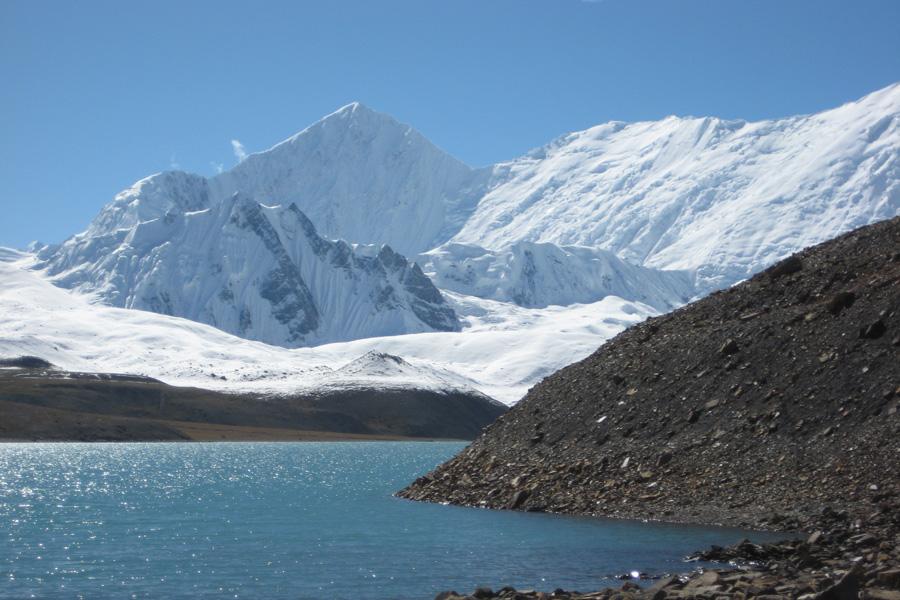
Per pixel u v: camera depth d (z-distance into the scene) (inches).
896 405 2258.9
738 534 2004.2
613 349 3208.7
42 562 1894.7
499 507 2642.7
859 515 1942.7
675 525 2169.0
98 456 6141.7
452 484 2992.1
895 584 1368.1
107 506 3014.3
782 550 1748.3
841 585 1268.5
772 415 2432.3
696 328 2979.8
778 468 2267.5
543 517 2407.7
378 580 1701.5
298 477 4446.4
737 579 1448.1
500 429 3186.5
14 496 3344.0
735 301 3029.0
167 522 2559.1
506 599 1424.7
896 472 2073.1
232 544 2126.0
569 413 2960.1
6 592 1612.9
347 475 4628.4
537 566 1797.5
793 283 2940.5
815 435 2313.0
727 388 2610.7
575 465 2659.9
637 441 2628.0
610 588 1504.7
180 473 4655.5
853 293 2647.6
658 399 2736.2
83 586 1662.2
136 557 1953.7
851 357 2455.7
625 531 2135.8
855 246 2999.5
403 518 2539.4
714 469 2368.4
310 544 2112.5
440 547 2027.6
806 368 2508.6
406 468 5265.8
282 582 1691.7
